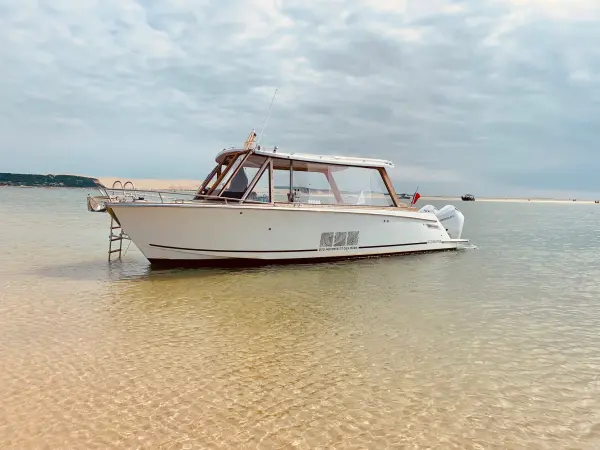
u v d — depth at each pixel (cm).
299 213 1173
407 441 393
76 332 660
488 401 474
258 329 695
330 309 822
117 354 577
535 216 5731
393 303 878
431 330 712
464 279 1141
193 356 577
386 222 1370
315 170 1267
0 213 3198
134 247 1573
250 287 984
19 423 404
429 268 1280
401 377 528
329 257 1285
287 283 1030
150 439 384
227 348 609
